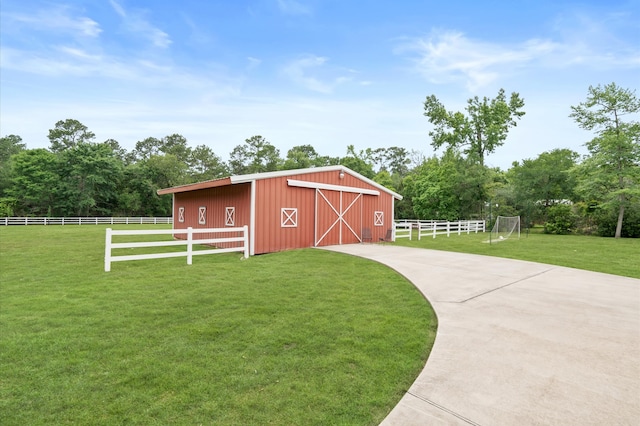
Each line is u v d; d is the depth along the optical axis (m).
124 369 3.26
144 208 47.41
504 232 21.61
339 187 14.30
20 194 38.38
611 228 22.92
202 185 12.98
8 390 2.87
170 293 5.98
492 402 2.72
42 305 5.22
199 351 3.68
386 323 4.63
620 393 2.86
